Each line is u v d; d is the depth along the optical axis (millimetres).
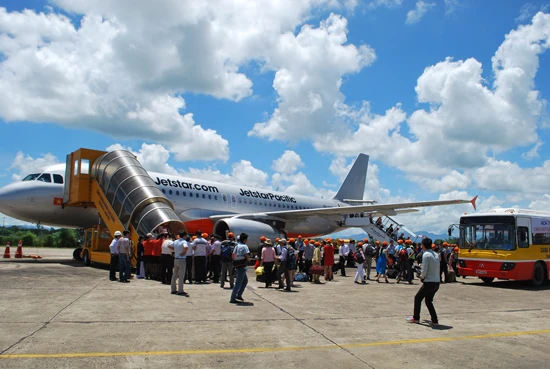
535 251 16781
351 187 39438
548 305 11922
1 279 12812
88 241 19641
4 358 5422
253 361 5738
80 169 19141
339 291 13656
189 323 7816
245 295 11789
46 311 8297
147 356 5766
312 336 7199
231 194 25922
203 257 14188
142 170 18750
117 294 10781
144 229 16469
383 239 36250
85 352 5824
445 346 6898
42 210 19438
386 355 6246
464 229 17625
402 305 10953
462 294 13875
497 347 6969
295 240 18766
